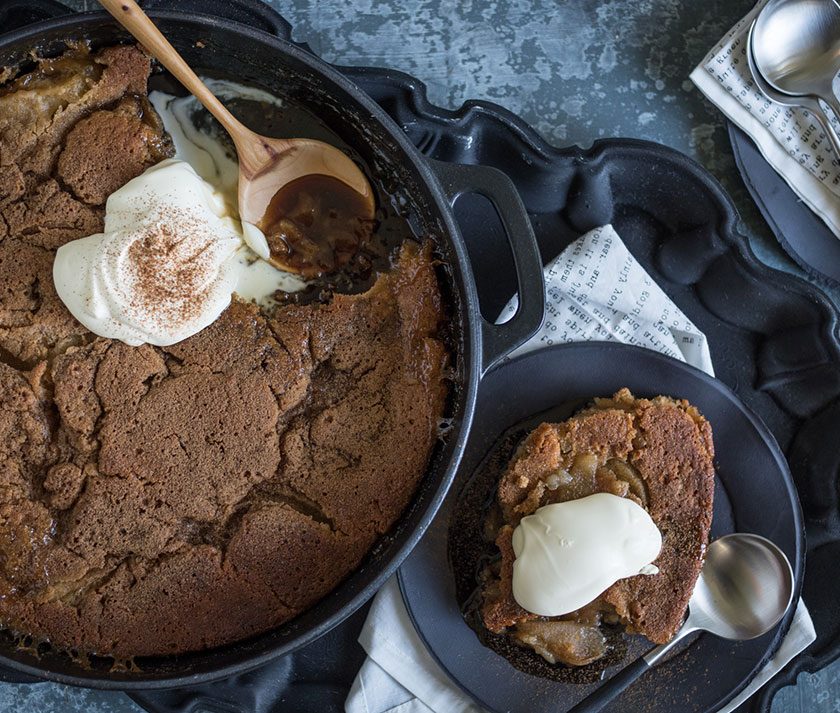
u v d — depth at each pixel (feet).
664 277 2.56
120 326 2.21
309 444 2.28
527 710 2.44
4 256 2.24
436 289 2.31
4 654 2.24
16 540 2.24
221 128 2.33
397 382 2.29
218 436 2.26
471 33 2.55
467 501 2.45
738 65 2.50
